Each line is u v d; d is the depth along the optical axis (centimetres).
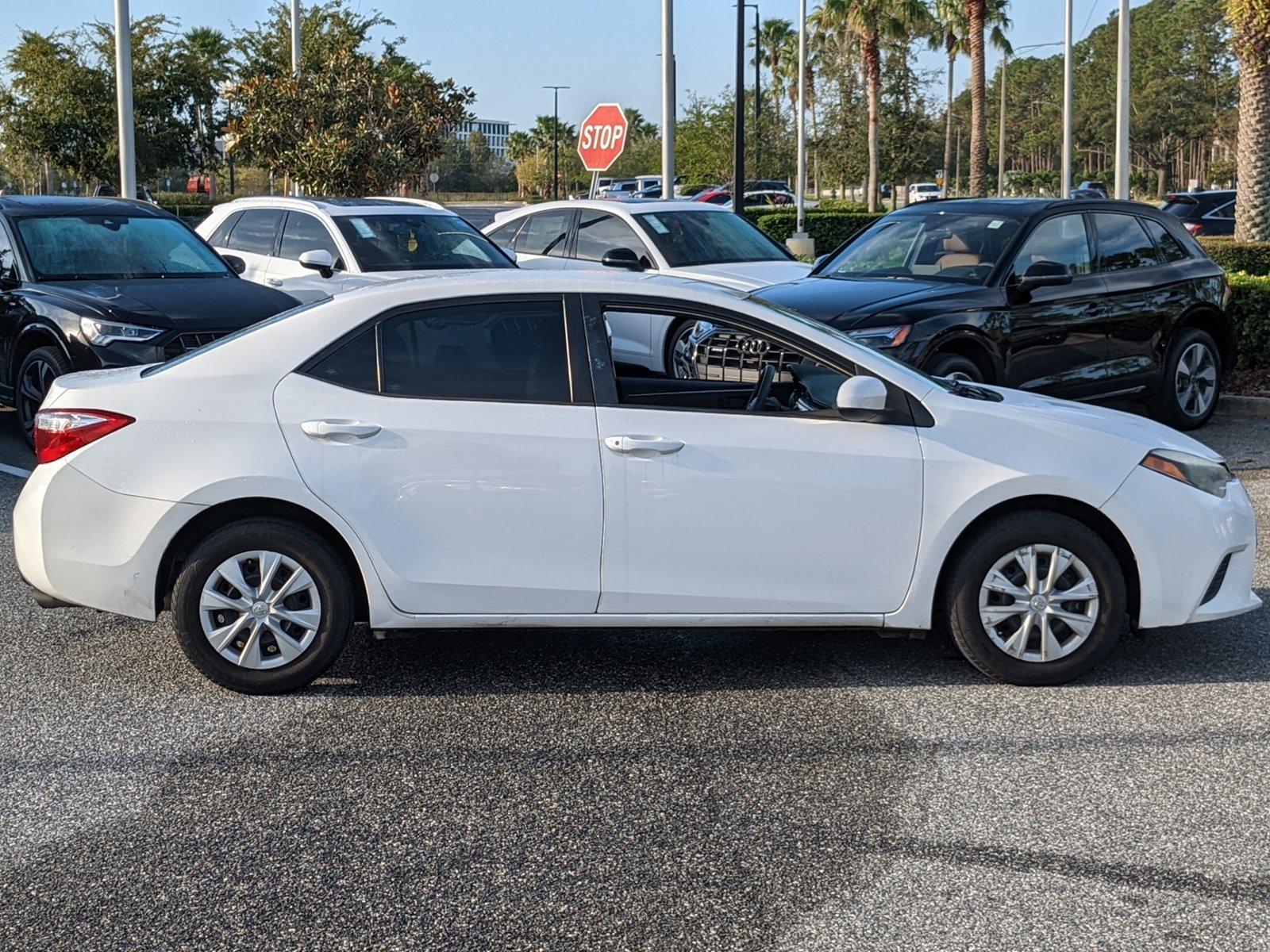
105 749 486
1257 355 1309
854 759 475
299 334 534
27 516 536
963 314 920
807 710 524
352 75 2155
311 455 518
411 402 523
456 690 547
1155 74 10194
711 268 1220
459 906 374
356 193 2155
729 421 527
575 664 578
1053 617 543
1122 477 539
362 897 379
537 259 1330
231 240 1330
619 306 537
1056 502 546
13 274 1024
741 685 552
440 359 530
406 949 352
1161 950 349
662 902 375
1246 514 565
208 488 517
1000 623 544
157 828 423
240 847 409
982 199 1075
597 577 527
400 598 525
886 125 5541
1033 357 964
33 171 4538
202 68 3578
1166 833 416
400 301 534
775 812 433
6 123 3422
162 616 646
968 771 465
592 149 1697
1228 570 561
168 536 522
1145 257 1055
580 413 525
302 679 534
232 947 353
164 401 527
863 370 542
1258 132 2112
